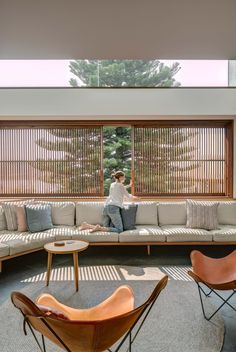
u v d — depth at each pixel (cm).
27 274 355
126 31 230
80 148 528
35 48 261
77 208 479
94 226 436
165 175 530
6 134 521
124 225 439
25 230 428
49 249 312
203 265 273
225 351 205
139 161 532
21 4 190
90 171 530
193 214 449
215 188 530
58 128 525
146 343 213
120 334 149
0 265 351
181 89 491
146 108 491
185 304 276
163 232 418
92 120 521
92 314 185
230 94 493
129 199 473
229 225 465
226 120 525
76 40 245
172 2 190
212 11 201
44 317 133
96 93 488
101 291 305
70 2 189
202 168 529
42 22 214
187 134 528
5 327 237
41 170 525
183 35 238
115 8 196
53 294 298
